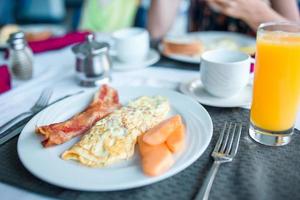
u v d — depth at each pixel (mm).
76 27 2229
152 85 768
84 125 516
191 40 1033
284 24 526
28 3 2594
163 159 404
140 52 898
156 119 523
